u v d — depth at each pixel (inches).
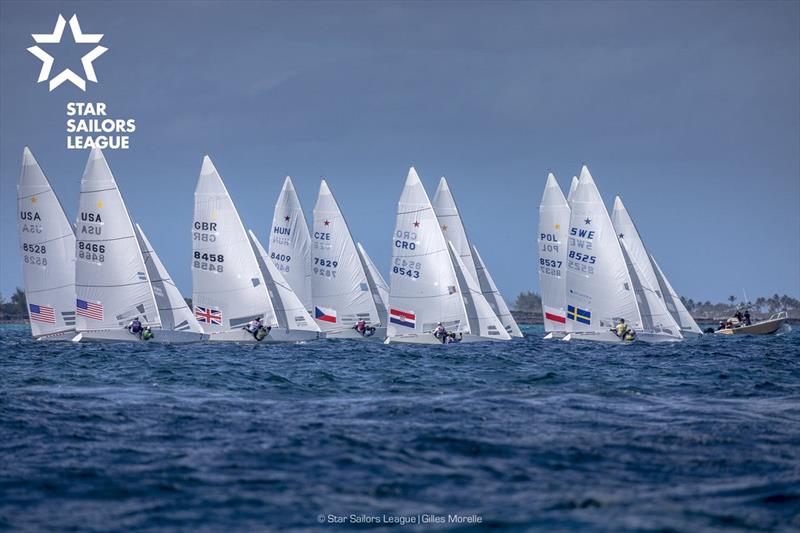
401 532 2047.2
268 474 2554.1
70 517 2178.9
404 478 2512.3
